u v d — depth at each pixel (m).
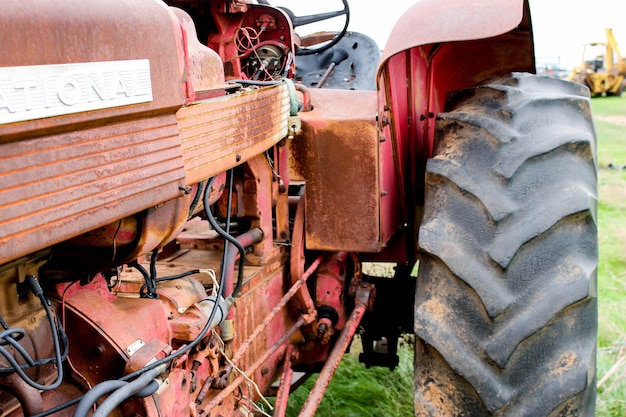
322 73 3.43
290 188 2.75
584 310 2.01
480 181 2.05
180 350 1.63
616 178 8.43
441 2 2.20
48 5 1.14
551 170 2.06
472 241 2.01
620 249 5.50
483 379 1.94
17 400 1.42
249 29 2.82
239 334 2.14
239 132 1.86
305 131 2.35
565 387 1.93
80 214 1.21
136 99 1.33
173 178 1.47
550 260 1.99
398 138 2.49
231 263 2.06
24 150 1.10
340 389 3.46
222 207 2.32
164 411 1.59
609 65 22.84
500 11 2.07
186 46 1.52
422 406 2.04
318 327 2.53
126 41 1.30
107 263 1.53
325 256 2.60
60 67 1.15
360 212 2.37
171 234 1.64
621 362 3.46
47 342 1.46
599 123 15.04
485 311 1.97
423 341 2.03
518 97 2.21
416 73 2.58
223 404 1.98
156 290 1.83
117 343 1.52
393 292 2.96
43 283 1.52
